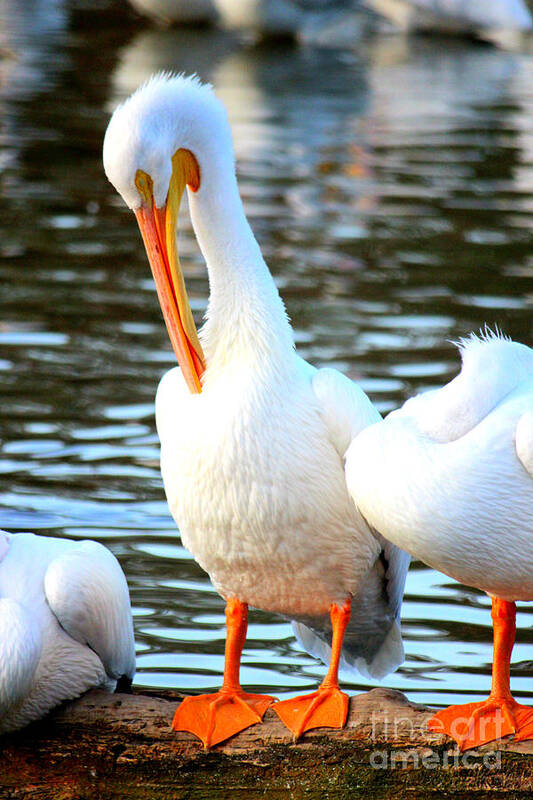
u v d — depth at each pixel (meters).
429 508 7.64
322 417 8.47
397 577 9.26
